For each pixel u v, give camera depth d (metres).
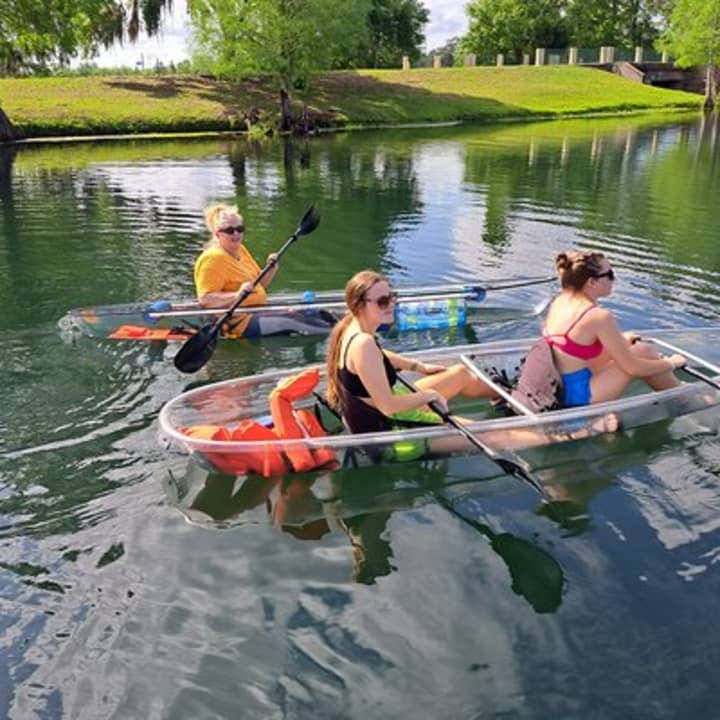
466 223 10.66
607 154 18.77
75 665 2.84
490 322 6.45
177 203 12.25
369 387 3.93
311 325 6.18
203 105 27.56
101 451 4.33
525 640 2.98
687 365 4.83
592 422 4.38
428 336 6.17
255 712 2.66
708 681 2.78
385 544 3.57
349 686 2.77
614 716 2.64
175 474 4.11
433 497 3.96
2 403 4.89
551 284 7.36
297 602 3.19
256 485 4.03
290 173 15.80
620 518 3.75
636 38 55.81
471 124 29.02
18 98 25.88
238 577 3.33
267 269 5.92
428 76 36.53
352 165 17.08
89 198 12.68
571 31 53.31
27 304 6.97
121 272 8.08
